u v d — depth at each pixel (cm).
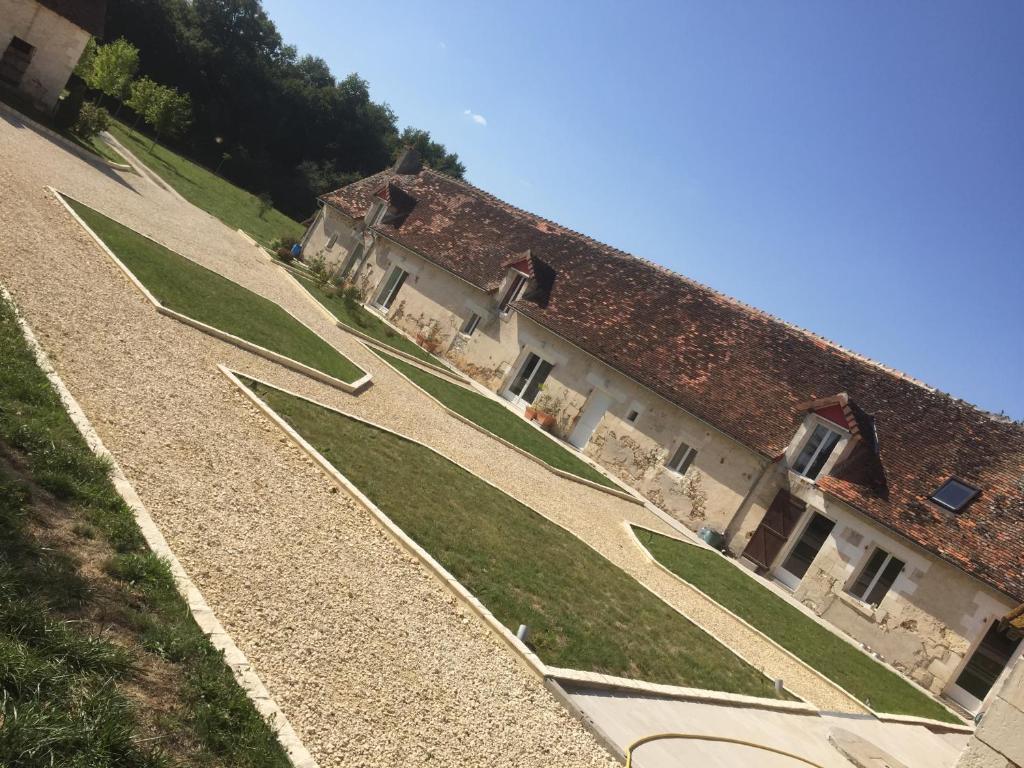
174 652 507
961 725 1590
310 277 3266
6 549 507
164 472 822
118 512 658
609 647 1006
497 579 1032
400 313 3278
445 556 1008
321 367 1656
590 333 2669
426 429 1692
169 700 466
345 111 7194
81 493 644
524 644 880
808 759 972
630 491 2328
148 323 1305
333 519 953
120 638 495
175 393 1063
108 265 1531
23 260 1271
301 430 1188
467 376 2922
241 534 787
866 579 1972
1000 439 2091
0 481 581
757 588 1903
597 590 1214
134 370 1062
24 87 3048
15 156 2075
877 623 1884
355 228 3753
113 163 3123
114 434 838
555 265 3084
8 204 1559
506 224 3475
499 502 1415
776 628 1597
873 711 1348
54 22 3017
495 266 3114
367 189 4050
